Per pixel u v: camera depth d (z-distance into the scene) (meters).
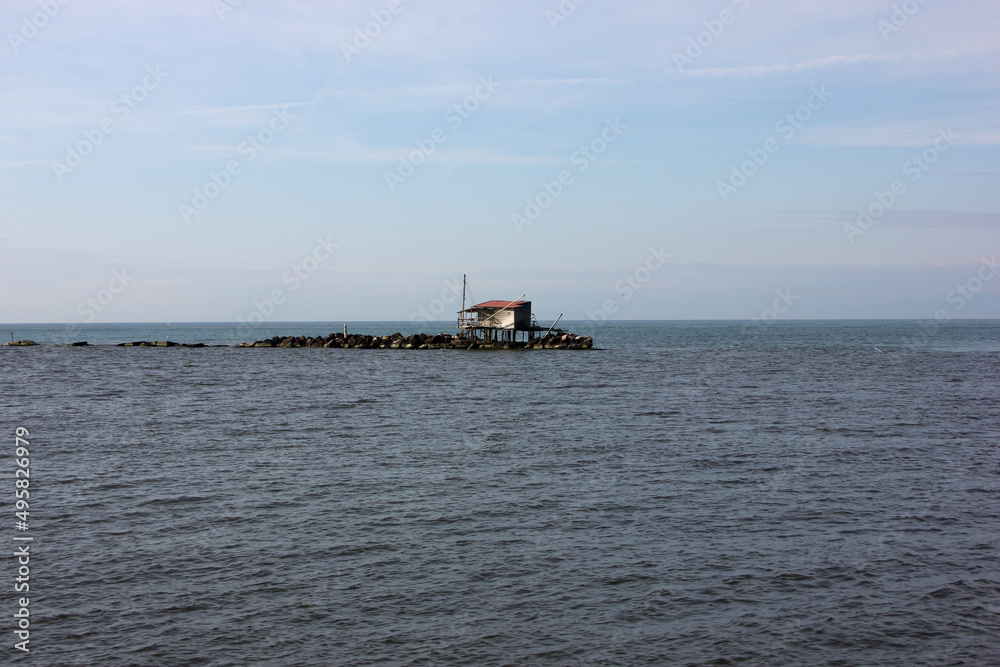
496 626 14.16
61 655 13.02
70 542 18.55
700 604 15.12
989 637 13.84
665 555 17.73
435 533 19.27
